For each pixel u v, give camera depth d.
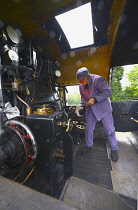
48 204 0.33
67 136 1.40
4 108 1.27
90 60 3.02
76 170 1.69
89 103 1.73
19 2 1.39
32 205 0.33
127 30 1.93
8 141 1.03
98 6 1.82
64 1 1.39
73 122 1.52
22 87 1.58
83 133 2.97
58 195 1.19
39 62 2.46
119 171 1.66
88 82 1.84
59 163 1.45
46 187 1.11
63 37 2.66
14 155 1.00
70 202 0.52
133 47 2.41
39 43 2.66
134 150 2.32
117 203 0.62
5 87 1.43
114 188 1.34
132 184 1.40
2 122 1.22
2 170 1.23
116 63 3.11
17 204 0.33
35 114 1.20
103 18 2.03
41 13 1.64
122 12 1.58
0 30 1.62
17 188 0.39
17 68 1.55
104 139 3.03
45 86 2.61
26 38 2.40
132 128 2.81
